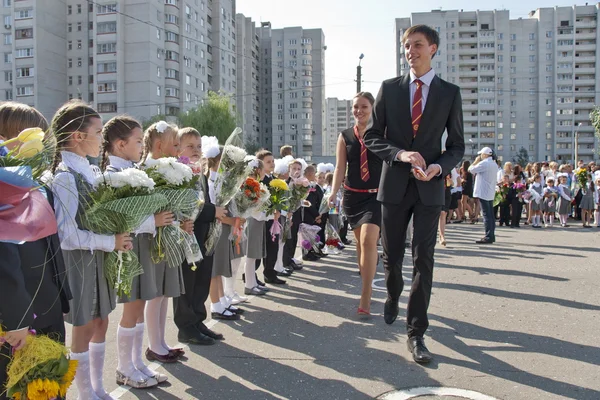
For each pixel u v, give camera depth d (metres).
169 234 3.53
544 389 3.29
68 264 2.89
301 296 6.08
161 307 4.03
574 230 13.16
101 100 58.41
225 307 5.24
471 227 14.33
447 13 101.88
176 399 3.25
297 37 97.50
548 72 100.00
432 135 3.96
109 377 3.64
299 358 3.94
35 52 58.72
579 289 6.02
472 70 101.75
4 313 2.06
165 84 61.28
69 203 2.74
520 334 4.40
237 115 54.69
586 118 98.81
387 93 4.11
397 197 4.04
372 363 3.80
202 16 69.44
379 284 6.77
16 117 2.61
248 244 6.17
